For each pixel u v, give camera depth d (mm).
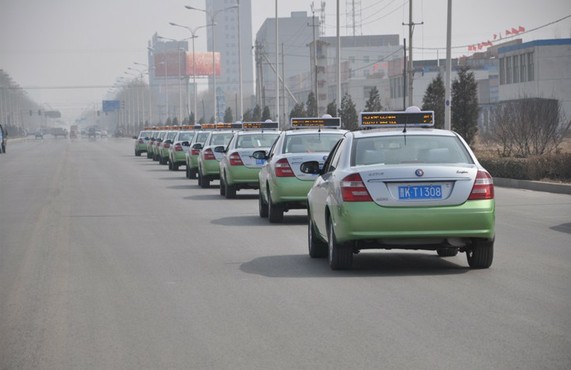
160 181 56562
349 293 16531
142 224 30516
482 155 59938
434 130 19844
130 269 20312
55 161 93125
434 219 18031
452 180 18188
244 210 35406
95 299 16703
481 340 12586
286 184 29266
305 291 16875
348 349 12281
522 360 11477
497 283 17312
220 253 22719
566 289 16594
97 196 43875
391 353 11984
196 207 36906
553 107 60750
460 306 15055
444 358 11648
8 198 43594
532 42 129375
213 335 13406
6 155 116188
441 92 79250
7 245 25609
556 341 12453
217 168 48844
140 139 108812
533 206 34312
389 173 18156
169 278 18875
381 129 20172
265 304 15688
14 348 13062
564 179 43812
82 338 13523
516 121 59500
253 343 12820
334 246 18984
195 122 161875
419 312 14633
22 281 19078
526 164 44688
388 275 18531
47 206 38562
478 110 70500
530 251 21969
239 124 60219
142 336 13500
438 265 19844
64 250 24078
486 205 18250
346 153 19469
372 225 18094
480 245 18719
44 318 15094
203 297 16547
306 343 12719
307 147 30672
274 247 23812
